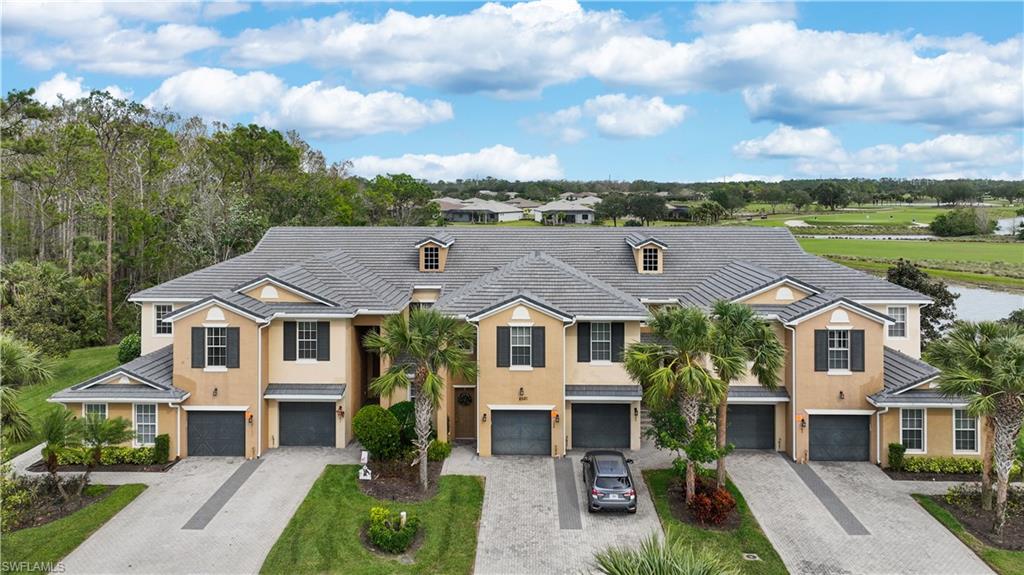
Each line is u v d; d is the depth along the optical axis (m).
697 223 118.06
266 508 24.31
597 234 40.69
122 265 61.12
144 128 56.59
